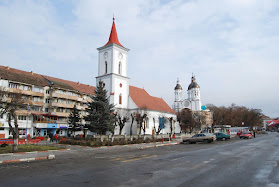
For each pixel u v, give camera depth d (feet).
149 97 190.29
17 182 27.99
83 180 28.86
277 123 469.16
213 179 29.17
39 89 164.66
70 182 27.78
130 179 29.25
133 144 99.96
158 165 40.42
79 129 127.65
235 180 28.66
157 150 73.46
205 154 58.80
